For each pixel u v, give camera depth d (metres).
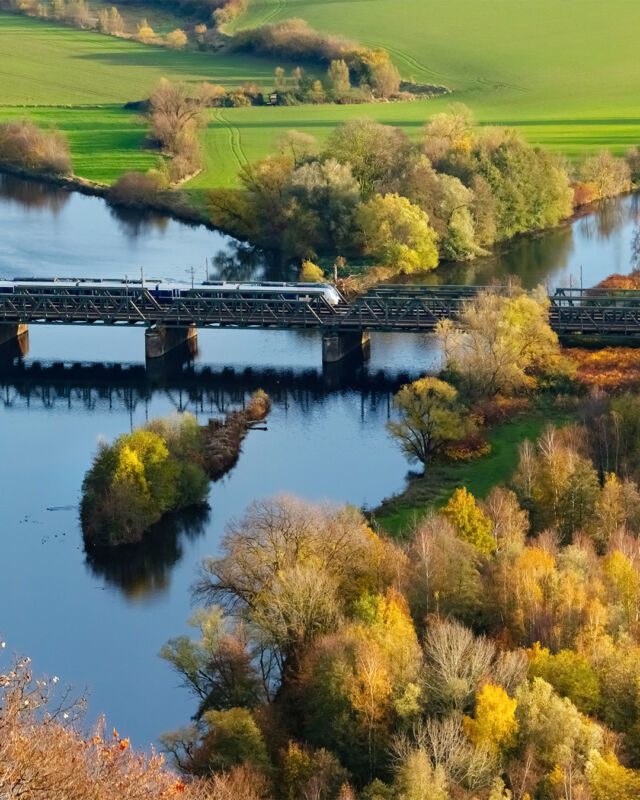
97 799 120.25
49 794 117.25
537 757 195.75
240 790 187.50
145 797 124.12
